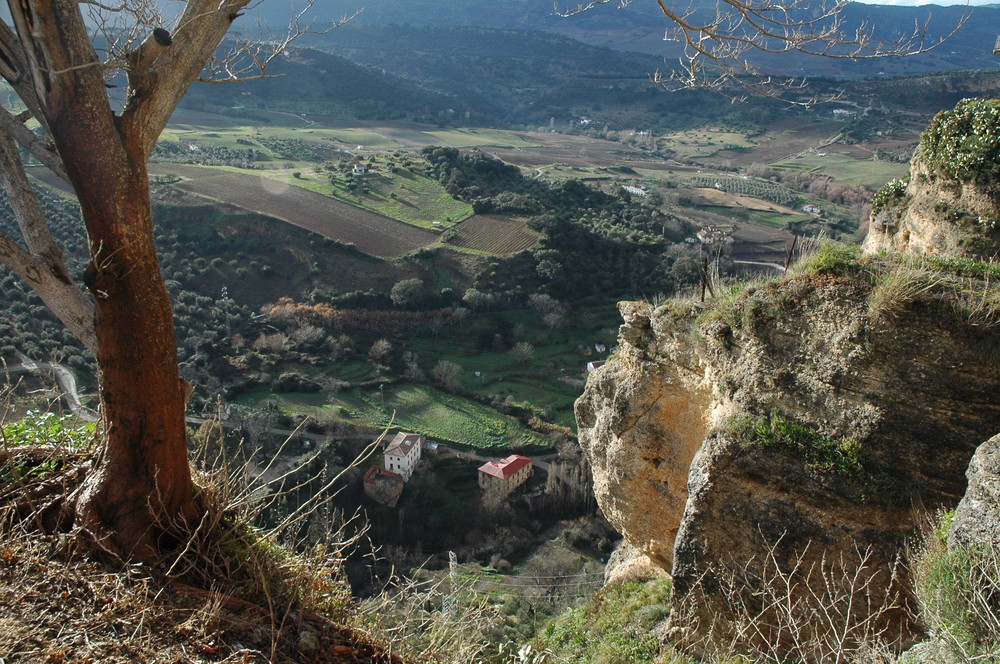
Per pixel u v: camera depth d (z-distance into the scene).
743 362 6.91
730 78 5.96
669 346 8.39
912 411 5.87
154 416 4.31
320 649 4.10
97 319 4.12
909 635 5.68
